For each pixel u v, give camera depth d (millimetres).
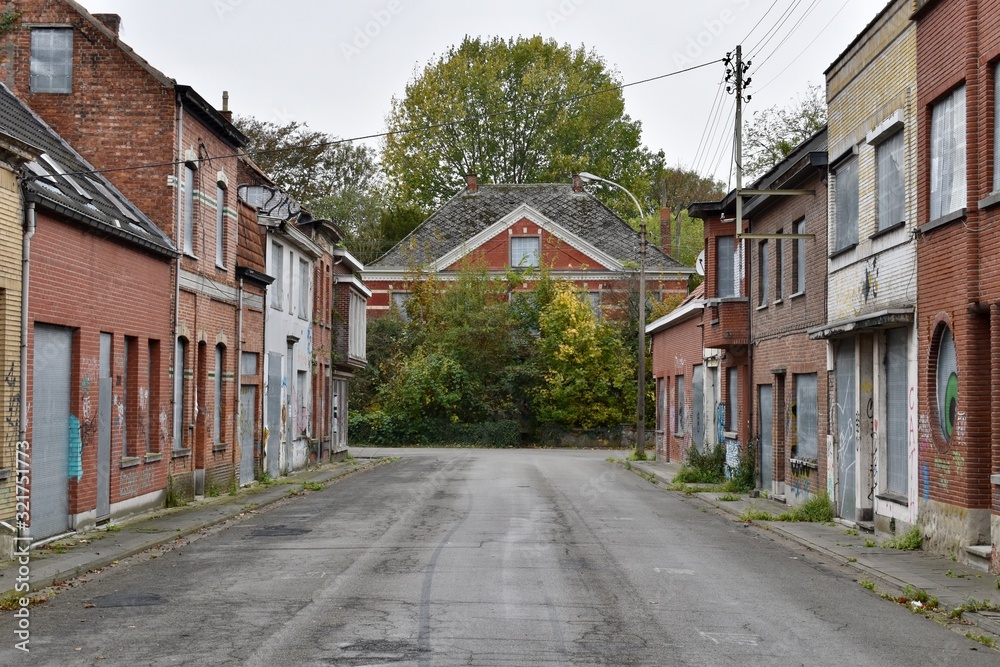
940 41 14453
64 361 15977
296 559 13453
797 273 21922
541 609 10031
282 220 28203
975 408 13516
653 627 9297
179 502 20891
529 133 64250
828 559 14328
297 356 32406
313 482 27219
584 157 64062
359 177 64812
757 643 8766
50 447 15484
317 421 35344
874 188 17094
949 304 14094
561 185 63875
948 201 14328
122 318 18266
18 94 21125
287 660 7934
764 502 22516
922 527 14906
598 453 46656
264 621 9422
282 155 58438
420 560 13227
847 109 18516
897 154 16156
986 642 9117
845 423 18375
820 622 9789
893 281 16156
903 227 15781
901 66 15914
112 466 17797
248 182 29297
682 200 74250
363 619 9492
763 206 24188
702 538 16234
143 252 19281
